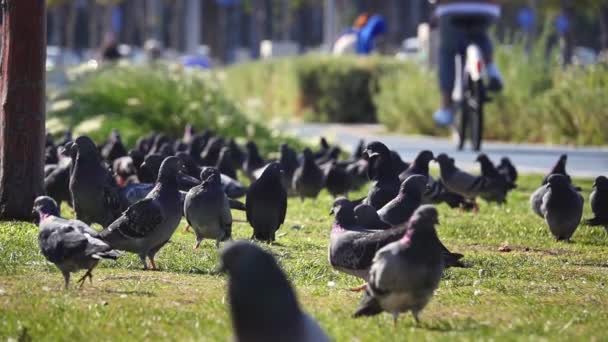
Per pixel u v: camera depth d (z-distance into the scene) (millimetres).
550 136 30438
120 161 18641
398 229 9695
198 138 21344
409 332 8602
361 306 8906
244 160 22141
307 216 16906
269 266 6695
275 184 13438
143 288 10391
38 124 14977
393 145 29312
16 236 13211
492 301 10219
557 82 31672
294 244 13695
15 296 9766
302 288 10711
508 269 12047
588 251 13680
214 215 12570
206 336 8422
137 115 28641
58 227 9945
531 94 31594
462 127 26500
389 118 36750
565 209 14102
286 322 6660
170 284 10672
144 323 8812
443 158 18109
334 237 10062
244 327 6645
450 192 17438
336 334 8469
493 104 31719
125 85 29422
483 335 8508
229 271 6695
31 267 11305
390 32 84500
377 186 13344
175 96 29266
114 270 11398
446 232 15023
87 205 14094
